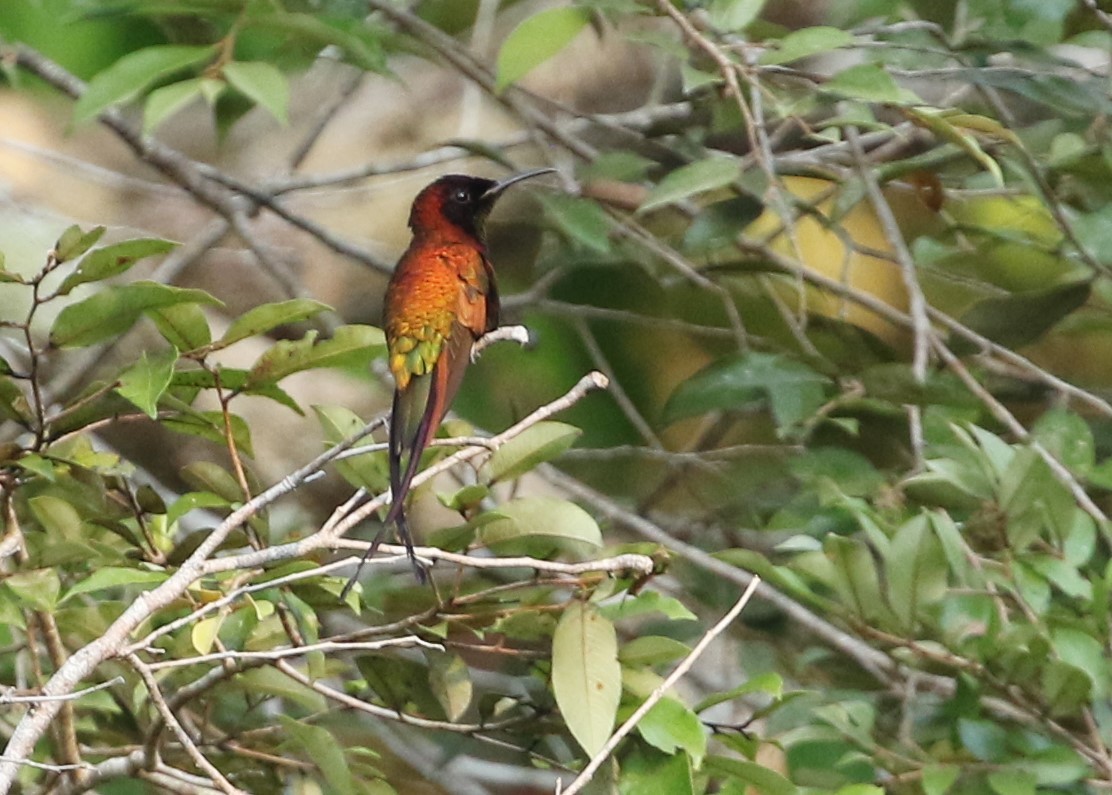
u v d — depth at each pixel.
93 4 8.98
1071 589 7.74
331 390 14.39
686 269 10.53
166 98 7.34
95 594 9.51
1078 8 9.96
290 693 7.22
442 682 7.32
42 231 13.36
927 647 7.76
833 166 9.87
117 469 7.45
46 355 7.05
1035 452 7.84
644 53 14.88
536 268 11.95
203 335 6.96
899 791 7.54
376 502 6.82
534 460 7.43
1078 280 9.95
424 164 11.90
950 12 9.77
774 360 9.78
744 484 10.91
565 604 7.03
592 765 6.39
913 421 9.11
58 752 7.44
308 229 11.42
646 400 14.73
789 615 9.69
